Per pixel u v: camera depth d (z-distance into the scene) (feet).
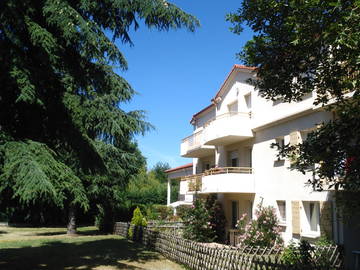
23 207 30.45
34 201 24.12
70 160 37.52
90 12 34.88
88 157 36.27
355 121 16.57
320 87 19.38
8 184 25.05
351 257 33.47
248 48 19.49
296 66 18.93
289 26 16.87
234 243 54.08
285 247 41.16
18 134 31.91
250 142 54.65
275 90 20.65
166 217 84.43
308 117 40.78
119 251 48.67
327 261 31.19
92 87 38.01
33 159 25.52
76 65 34.83
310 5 15.31
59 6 29.14
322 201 36.96
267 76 19.93
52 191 24.13
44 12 29.27
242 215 54.39
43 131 33.40
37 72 29.17
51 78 31.68
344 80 18.15
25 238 66.28
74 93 35.76
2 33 27.81
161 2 33.12
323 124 18.04
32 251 48.60
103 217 80.74
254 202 52.08
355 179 16.24
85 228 89.40
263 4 18.30
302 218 40.86
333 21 15.31
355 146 16.29
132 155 72.18
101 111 36.09
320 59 17.87
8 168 24.53
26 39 29.91
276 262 26.55
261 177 50.75
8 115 31.32
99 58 33.14
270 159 48.55
